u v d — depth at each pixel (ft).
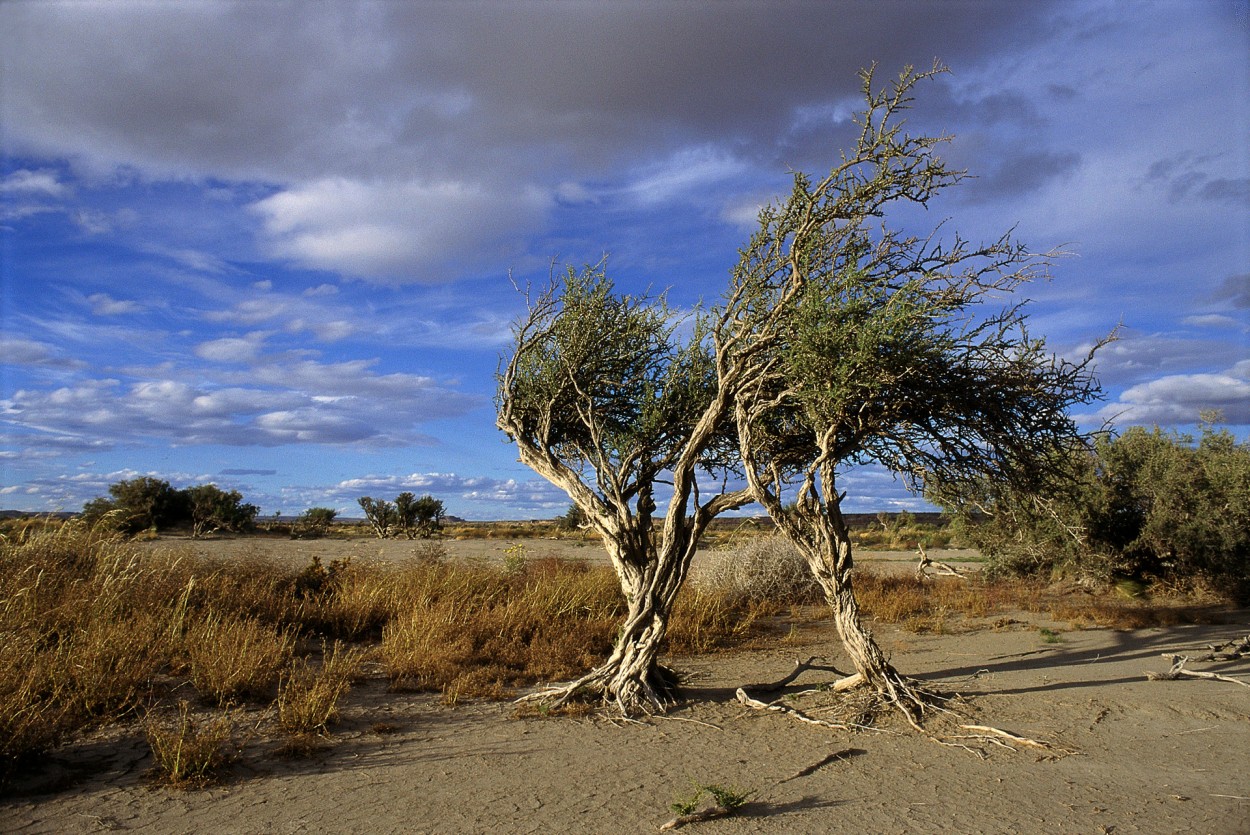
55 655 24.95
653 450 30.94
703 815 16.65
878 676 26.94
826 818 16.83
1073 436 25.63
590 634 38.99
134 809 17.21
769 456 29.68
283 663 30.17
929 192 24.34
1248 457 58.23
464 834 15.92
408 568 52.37
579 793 18.43
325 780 19.27
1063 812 17.24
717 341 27.48
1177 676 31.68
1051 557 63.21
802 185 24.80
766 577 58.03
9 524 40.65
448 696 27.71
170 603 33.30
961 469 26.73
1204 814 17.13
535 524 210.38
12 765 18.74
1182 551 58.44
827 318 23.90
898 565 83.61
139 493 116.88
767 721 25.52
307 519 159.53
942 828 16.26
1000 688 30.17
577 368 30.91
